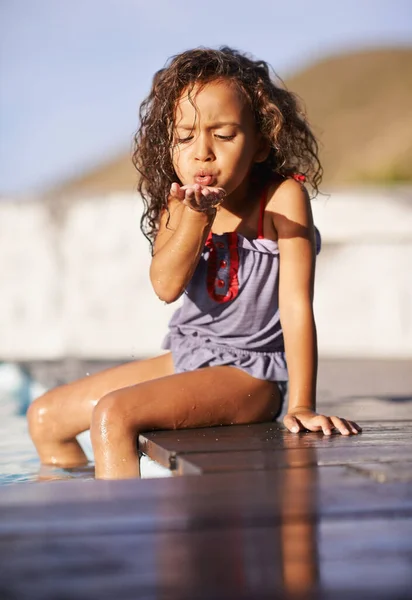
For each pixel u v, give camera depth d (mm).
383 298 7250
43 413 2773
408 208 7215
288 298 2408
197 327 2555
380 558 1080
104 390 2715
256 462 1743
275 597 953
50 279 7430
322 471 1634
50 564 1068
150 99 2547
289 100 2684
